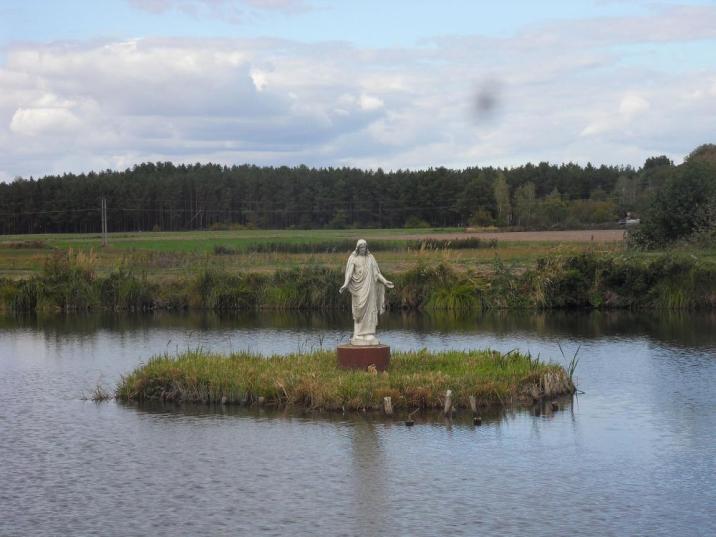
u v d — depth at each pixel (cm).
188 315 7688
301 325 6831
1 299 8200
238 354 4378
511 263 8712
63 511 2584
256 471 2897
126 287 8200
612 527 2392
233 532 2394
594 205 18825
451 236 14525
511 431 3316
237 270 8938
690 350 5188
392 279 7906
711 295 7312
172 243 14050
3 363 5197
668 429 3350
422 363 4075
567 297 7562
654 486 2712
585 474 2825
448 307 7619
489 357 4188
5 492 2758
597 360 4869
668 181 9719
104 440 3322
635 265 7544
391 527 2405
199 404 3850
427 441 3189
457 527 2397
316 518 2478
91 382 4550
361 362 3872
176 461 3027
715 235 8894
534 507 2539
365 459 2992
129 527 2450
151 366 4172
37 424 3606
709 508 2528
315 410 3628
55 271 8519
